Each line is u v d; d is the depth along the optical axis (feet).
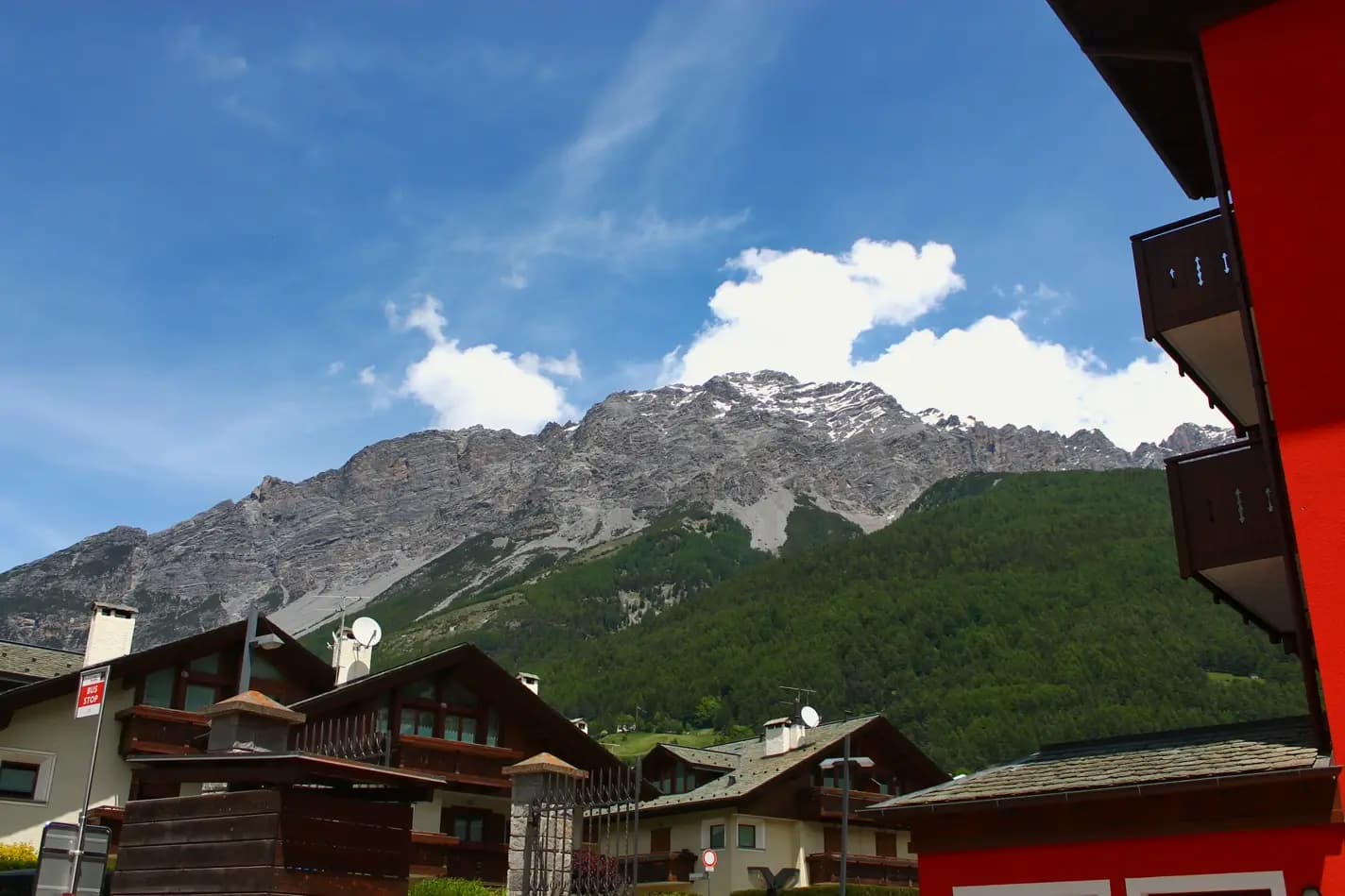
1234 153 42.34
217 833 39.81
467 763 106.22
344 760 40.29
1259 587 47.47
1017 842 42.37
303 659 109.60
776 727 147.33
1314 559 36.99
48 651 114.21
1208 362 50.78
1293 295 39.70
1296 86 41.75
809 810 135.95
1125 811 40.22
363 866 40.50
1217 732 44.01
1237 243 42.14
